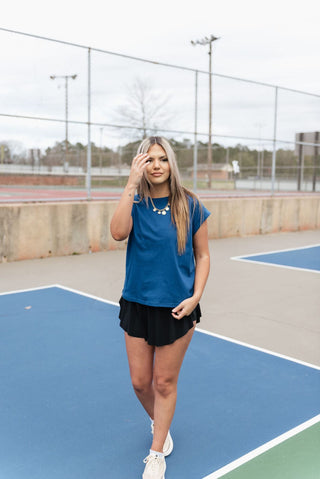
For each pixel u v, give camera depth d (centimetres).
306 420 331
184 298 249
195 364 430
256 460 282
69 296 660
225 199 1311
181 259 248
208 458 285
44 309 596
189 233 250
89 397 362
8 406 346
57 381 389
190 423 326
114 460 282
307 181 2488
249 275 827
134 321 255
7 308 599
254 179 2700
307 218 1546
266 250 1112
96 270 842
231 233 1327
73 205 989
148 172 246
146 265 246
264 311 609
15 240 917
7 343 476
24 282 745
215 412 342
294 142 1471
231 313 598
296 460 282
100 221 1036
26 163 2466
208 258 264
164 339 248
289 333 524
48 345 471
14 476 264
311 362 440
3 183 2439
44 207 948
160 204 250
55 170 2480
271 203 1424
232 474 268
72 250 1000
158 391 262
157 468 256
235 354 456
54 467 274
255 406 351
